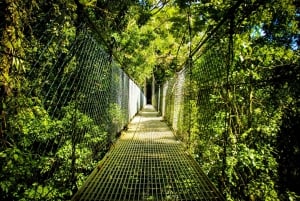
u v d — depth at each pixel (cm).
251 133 287
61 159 271
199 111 403
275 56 268
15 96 192
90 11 581
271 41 288
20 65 193
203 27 500
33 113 223
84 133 320
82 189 232
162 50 1358
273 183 249
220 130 313
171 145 491
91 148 348
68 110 271
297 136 190
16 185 209
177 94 702
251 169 292
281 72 211
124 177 277
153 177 280
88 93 334
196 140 412
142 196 228
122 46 966
